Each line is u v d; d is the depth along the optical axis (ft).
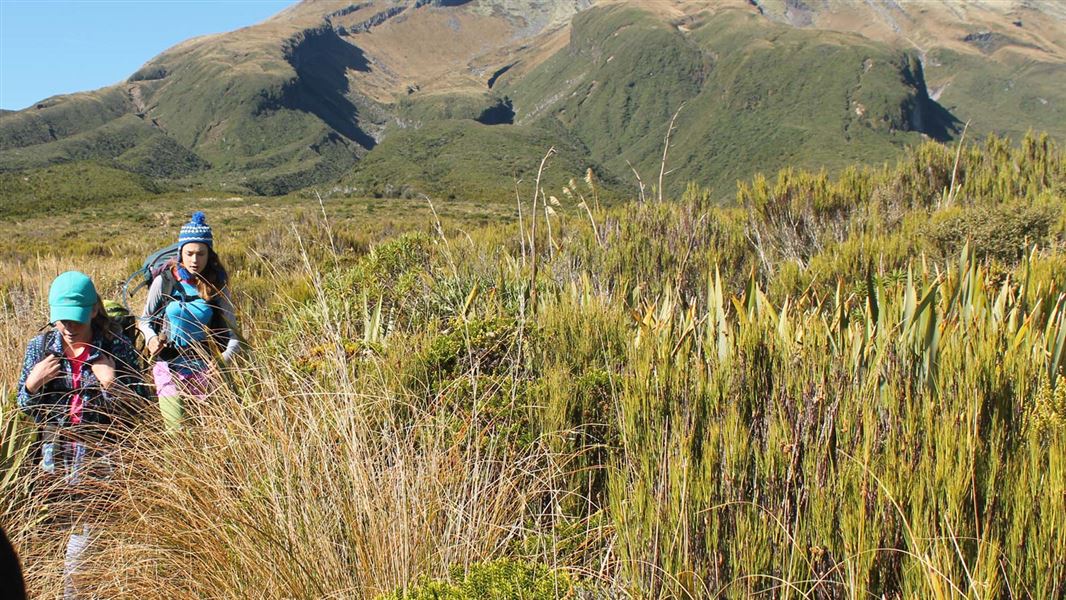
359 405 11.59
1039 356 8.32
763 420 8.42
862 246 19.99
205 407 12.94
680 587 7.47
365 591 8.89
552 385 11.94
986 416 7.29
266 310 22.74
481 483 10.58
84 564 11.02
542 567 7.96
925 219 24.09
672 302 14.38
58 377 12.91
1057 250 19.51
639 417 9.26
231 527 9.78
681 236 21.74
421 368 13.65
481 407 12.07
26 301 25.93
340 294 18.02
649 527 7.84
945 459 6.67
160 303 14.48
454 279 19.04
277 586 9.14
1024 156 31.48
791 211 26.61
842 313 10.85
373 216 154.10
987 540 6.34
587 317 14.38
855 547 6.89
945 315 10.71
